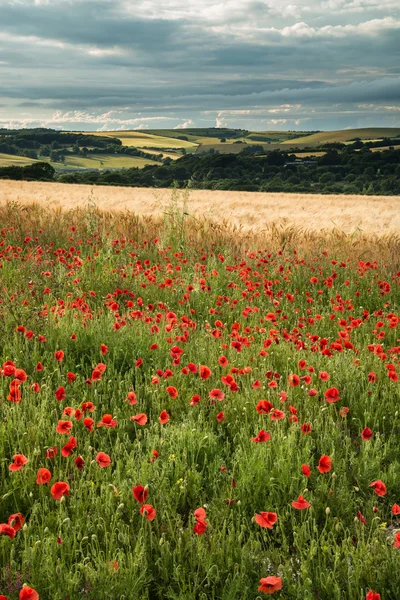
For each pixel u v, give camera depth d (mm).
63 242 12664
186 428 3979
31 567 2592
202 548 2801
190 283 9047
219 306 8148
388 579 2697
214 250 11922
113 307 6281
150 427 4078
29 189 40938
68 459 3369
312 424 4242
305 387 4625
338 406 4746
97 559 2650
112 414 4234
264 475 3451
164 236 12156
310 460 3686
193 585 2709
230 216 20672
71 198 28938
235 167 117312
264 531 2998
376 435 4176
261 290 9508
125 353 5355
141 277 9398
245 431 3994
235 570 2672
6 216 14406
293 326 7191
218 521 3061
